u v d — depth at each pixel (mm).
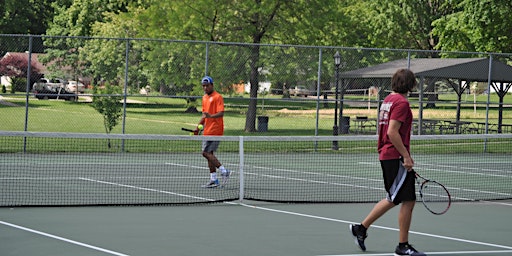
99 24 51812
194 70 28828
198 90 28891
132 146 28359
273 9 39594
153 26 40188
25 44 26938
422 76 34531
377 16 65500
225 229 11914
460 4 42000
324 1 40406
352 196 16797
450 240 11422
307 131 37344
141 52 28266
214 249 10273
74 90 27781
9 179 18219
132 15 42031
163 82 28500
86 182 17938
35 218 12602
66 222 12250
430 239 11453
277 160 25688
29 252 9812
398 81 10078
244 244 10688
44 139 30734
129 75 28141
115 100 29016
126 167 21844
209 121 17766
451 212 14570
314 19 40031
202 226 12156
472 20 38438
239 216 13336
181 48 28734
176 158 25297
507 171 23969
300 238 11266
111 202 14828
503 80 36500
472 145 34062
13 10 78812
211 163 17609
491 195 17719
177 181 18672
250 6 38688
